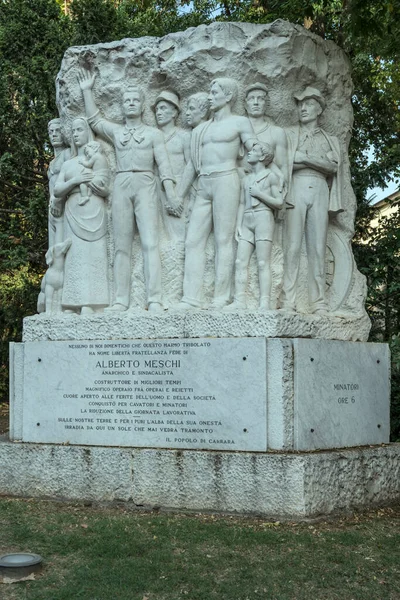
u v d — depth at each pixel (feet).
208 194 22.89
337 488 20.63
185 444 21.56
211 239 23.13
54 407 23.76
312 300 23.57
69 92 25.59
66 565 16.98
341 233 24.62
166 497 21.07
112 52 24.95
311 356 21.13
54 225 25.73
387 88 39.88
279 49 22.91
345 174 24.81
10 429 24.77
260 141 22.61
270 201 22.15
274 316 20.92
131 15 48.52
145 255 23.76
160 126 24.23
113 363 22.93
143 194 23.91
